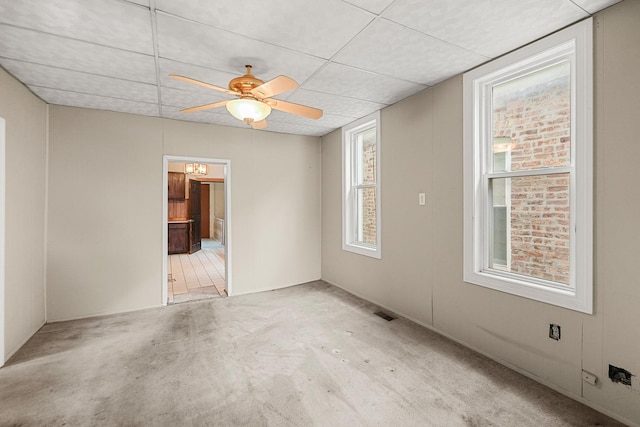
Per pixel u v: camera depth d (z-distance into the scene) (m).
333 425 1.76
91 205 3.47
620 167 1.73
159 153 3.80
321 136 4.91
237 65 2.46
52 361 2.47
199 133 4.04
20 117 2.70
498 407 1.89
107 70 2.51
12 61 2.34
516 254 2.46
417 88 2.99
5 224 2.44
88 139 3.45
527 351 2.21
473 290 2.60
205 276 5.41
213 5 1.71
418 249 3.13
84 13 1.77
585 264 1.87
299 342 2.78
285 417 1.82
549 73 2.24
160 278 3.81
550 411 1.85
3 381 2.19
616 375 1.76
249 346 2.71
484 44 2.17
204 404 1.94
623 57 1.71
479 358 2.47
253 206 4.41
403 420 1.79
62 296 3.34
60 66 2.43
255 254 4.42
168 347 2.71
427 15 1.83
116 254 3.59
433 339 2.81
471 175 2.58
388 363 2.41
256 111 2.21
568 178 2.13
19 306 2.68
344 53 2.29
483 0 1.69
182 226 7.92
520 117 2.41
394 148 3.40
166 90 2.94
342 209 4.39
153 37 2.04
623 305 1.73
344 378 2.21
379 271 3.70
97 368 2.37
